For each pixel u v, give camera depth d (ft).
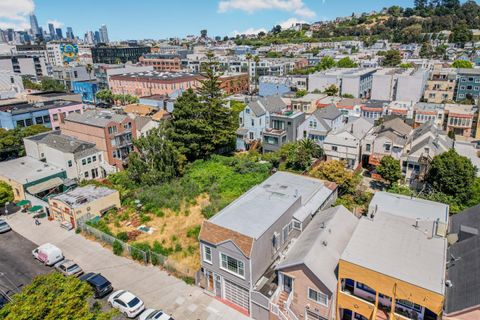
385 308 81.56
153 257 117.29
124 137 211.20
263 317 92.84
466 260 84.23
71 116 221.66
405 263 78.64
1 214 158.71
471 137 250.37
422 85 335.88
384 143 181.57
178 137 196.44
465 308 70.13
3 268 118.42
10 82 367.66
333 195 139.23
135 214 148.25
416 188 167.73
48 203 153.58
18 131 221.05
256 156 210.18
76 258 123.03
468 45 628.69
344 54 579.07
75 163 186.19
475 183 146.10
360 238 88.12
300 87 390.21
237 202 114.32
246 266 91.56
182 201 152.66
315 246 90.07
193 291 105.70
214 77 206.28
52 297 67.36
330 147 192.95
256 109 230.89
